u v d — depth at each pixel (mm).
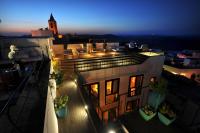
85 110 6254
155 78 14430
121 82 12383
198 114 9188
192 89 12148
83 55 15484
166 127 9703
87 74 10469
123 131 9125
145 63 13031
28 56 9156
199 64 23828
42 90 4340
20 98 3809
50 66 8047
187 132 9344
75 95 7602
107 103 12523
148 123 10188
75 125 5305
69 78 10000
